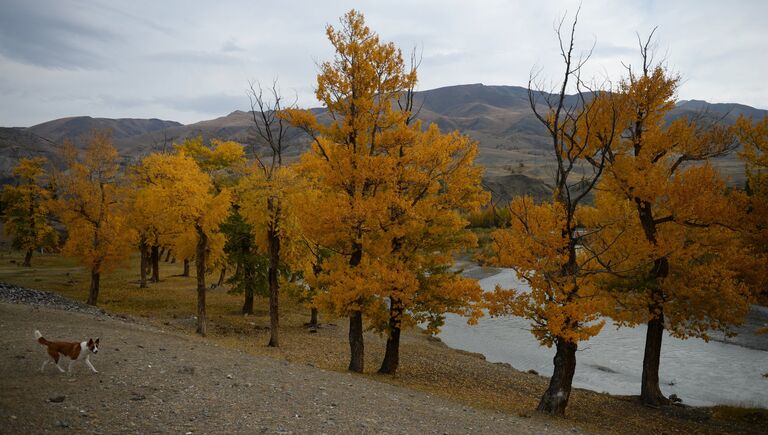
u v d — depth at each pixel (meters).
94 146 29.81
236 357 15.82
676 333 18.34
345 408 10.75
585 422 15.20
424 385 18.67
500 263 15.13
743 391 23.06
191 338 21.05
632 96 18.20
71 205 29.25
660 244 16.50
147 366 12.16
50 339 14.38
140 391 9.87
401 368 22.97
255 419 8.97
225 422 8.58
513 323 42.44
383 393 13.48
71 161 29.69
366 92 17.36
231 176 34.12
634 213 18.95
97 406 8.63
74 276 46.31
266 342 25.31
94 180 29.61
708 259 19.12
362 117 17.25
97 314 25.14
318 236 17.25
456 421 11.22
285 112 17.98
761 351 30.77
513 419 12.95
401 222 17.25
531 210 15.44
